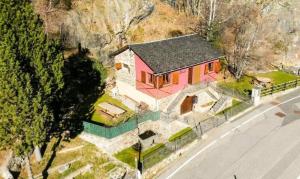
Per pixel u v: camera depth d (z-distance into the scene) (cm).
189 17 5766
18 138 2394
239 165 2873
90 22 4578
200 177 2714
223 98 3953
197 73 3897
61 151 3039
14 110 2233
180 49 3859
